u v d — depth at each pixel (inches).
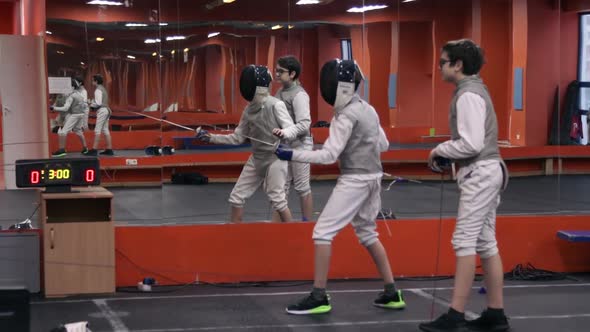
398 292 203.2
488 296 183.9
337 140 192.5
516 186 249.8
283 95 228.7
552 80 251.1
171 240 226.4
